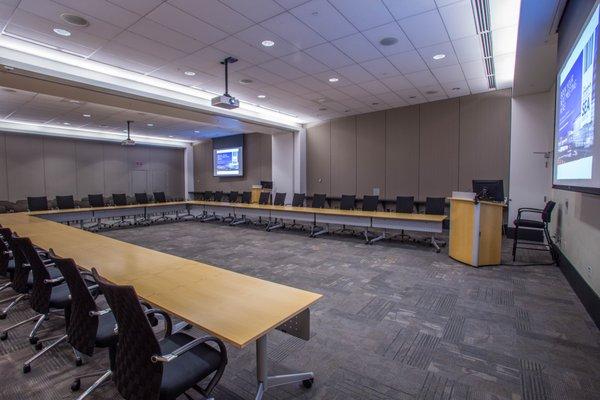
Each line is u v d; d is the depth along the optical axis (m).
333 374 2.12
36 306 2.39
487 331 2.69
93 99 5.99
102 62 4.95
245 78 5.75
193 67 5.18
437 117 7.73
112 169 12.23
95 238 3.65
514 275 4.21
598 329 2.70
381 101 7.57
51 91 5.44
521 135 6.41
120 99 5.99
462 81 6.10
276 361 2.28
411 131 8.15
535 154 6.29
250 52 4.59
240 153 12.09
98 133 11.23
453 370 2.15
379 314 3.04
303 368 2.19
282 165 10.71
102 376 1.98
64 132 10.36
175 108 6.73
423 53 4.68
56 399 1.93
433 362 2.25
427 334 2.65
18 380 2.12
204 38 4.14
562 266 4.34
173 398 1.38
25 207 8.20
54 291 2.54
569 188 3.06
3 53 4.34
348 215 6.40
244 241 6.59
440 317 2.97
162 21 3.71
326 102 7.57
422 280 4.02
